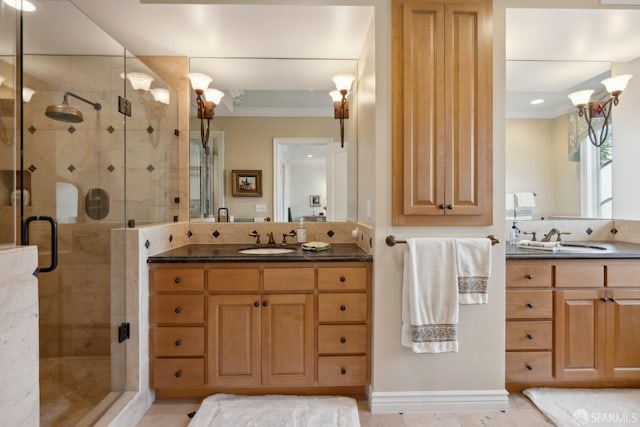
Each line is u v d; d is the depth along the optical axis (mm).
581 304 1887
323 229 2496
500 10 1820
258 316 1830
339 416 1719
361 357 1854
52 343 1763
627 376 1882
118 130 2045
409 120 1787
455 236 1835
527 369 1891
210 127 2488
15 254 1044
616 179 2570
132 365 1733
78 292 1790
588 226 2596
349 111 2504
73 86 2029
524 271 1888
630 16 1888
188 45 2244
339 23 1958
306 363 1842
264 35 2107
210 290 1822
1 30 1458
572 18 1908
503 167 1849
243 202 2510
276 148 2525
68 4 1788
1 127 1379
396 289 1826
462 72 1790
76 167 1979
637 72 2496
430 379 1842
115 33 2080
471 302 1771
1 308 1000
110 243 1781
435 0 1790
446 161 1793
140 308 1750
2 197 1357
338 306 1846
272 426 1633
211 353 1829
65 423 1521
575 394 1908
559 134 2590
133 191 2115
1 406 1000
